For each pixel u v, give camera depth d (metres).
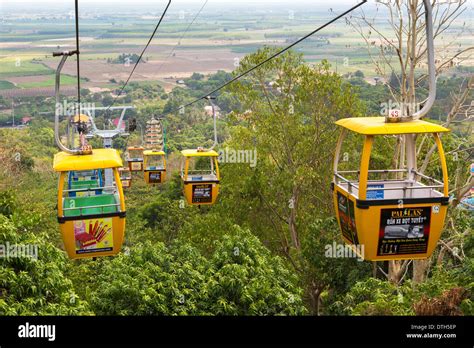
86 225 8.63
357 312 10.90
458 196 16.28
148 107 52.31
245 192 22.91
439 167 18.58
